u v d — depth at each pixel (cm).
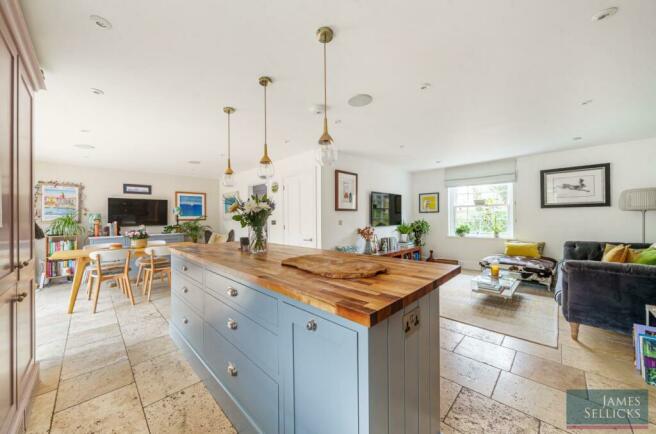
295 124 296
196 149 397
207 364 176
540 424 140
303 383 103
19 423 134
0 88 114
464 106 252
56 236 448
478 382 175
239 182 612
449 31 150
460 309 306
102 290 398
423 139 362
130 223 548
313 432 99
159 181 598
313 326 98
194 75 193
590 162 403
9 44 122
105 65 178
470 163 525
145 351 221
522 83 209
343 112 265
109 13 132
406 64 182
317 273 125
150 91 215
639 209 346
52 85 202
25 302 156
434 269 137
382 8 133
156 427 142
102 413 152
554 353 211
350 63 181
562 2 129
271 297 118
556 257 434
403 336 102
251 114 266
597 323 219
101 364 201
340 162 440
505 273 393
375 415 86
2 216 118
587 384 172
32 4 124
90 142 355
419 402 114
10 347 129
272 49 165
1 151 116
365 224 488
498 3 130
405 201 596
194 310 195
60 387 174
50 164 475
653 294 196
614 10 133
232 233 552
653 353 173
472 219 540
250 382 133
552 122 295
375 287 104
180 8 130
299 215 445
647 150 362
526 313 294
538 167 451
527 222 463
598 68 187
